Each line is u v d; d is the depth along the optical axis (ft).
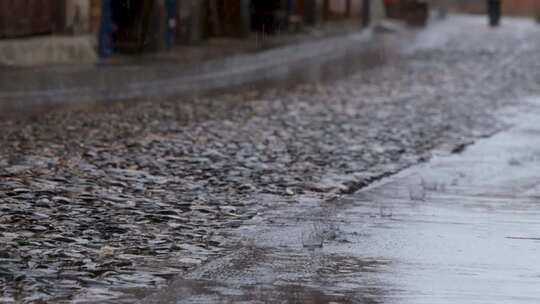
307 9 410.72
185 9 298.76
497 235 82.94
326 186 104.94
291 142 136.87
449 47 365.40
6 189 95.45
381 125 158.61
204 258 73.92
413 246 78.48
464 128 159.12
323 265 72.49
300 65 285.23
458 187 106.93
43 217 84.43
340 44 368.89
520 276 70.08
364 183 108.78
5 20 227.20
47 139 132.05
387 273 70.33
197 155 122.11
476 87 228.43
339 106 183.62
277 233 82.48
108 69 232.53
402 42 389.60
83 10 244.42
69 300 62.69
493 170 119.24
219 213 90.12
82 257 72.64
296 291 65.77
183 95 199.52
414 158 127.54
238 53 299.38
